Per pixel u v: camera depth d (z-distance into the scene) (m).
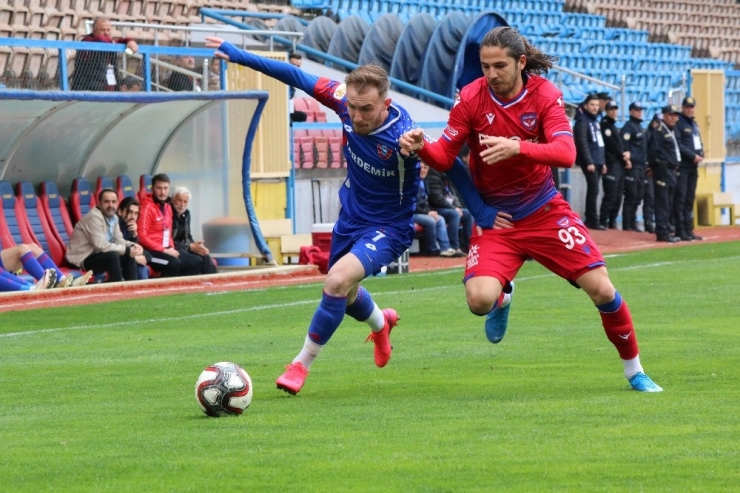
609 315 7.32
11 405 7.43
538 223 7.31
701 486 4.70
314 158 22.94
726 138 32.94
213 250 19.62
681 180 24.95
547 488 4.70
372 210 7.60
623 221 26.83
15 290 15.49
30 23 23.16
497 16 26.70
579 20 36.75
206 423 6.42
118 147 18.69
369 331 11.60
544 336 10.79
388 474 4.99
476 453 5.40
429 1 32.66
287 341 10.88
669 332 10.84
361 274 7.38
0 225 16.56
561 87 31.94
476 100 7.16
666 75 36.75
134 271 17.17
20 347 10.78
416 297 15.02
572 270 7.30
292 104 23.41
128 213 17.48
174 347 10.57
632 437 5.74
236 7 28.19
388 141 7.32
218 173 19.44
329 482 4.86
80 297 15.67
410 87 25.95
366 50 26.98
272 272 18.80
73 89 17.62
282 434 5.99
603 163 25.97
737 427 5.98
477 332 11.27
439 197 22.06
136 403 7.39
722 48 40.72
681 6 41.56
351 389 7.81
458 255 21.88
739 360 8.92
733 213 30.20
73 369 9.23
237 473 5.06
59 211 17.77
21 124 16.95
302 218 22.78
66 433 6.22
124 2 25.28
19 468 5.28
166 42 25.30
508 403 6.95
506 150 6.72
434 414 6.57
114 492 4.77
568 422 6.20
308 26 27.56
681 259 20.33
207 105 18.70
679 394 7.24
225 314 13.53
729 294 14.42
